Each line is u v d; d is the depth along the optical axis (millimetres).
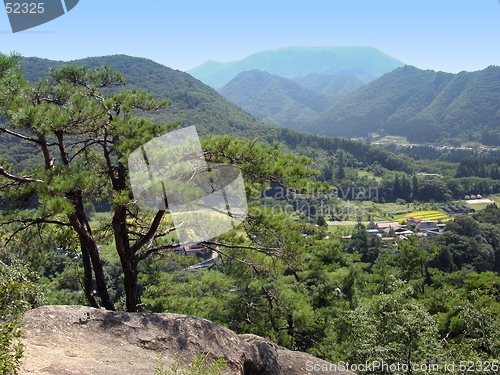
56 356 4332
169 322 5547
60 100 8008
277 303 11031
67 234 8859
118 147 6547
